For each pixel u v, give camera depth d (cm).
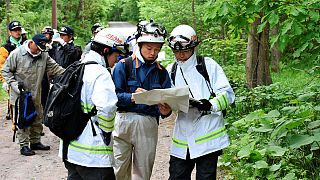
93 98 351
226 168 593
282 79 1302
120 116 421
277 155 515
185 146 407
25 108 691
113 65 381
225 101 396
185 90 376
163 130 889
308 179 493
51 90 361
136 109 419
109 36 369
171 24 1702
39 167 661
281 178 500
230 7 593
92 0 3856
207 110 392
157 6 1823
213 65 408
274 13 544
